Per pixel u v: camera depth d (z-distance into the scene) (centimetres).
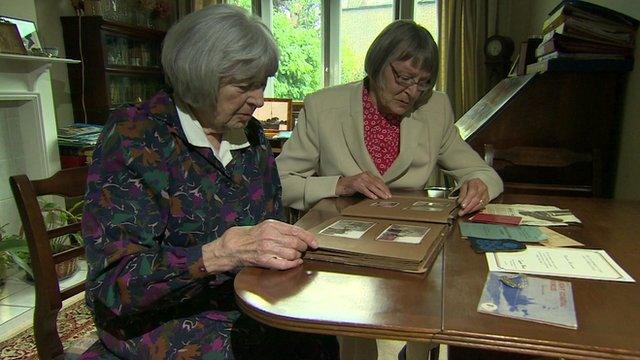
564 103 174
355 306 61
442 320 57
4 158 263
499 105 193
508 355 114
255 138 108
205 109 88
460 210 110
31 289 242
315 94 148
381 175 143
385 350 175
